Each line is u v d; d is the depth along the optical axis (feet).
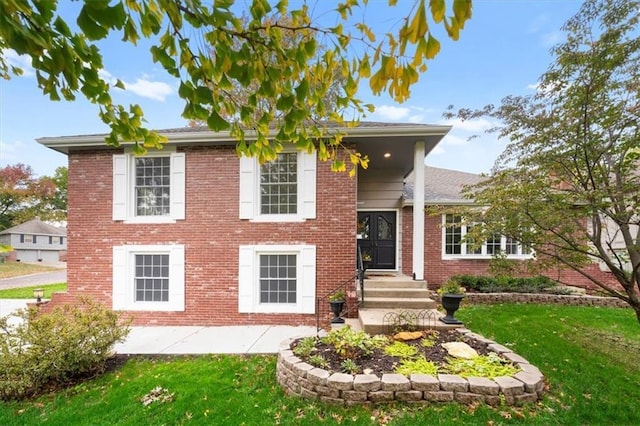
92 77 5.92
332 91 24.39
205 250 23.56
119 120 7.01
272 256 23.75
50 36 5.00
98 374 15.12
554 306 26.81
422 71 5.01
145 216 24.25
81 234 24.18
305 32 6.07
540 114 16.78
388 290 21.93
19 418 11.76
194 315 23.32
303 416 11.21
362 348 13.93
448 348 14.62
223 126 6.59
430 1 3.89
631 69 13.91
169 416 11.53
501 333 19.52
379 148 24.79
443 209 20.89
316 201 23.07
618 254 19.86
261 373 14.87
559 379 13.61
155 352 17.40
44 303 23.86
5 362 12.87
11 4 4.40
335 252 22.86
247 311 23.08
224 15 5.42
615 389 12.84
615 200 14.60
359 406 11.41
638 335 19.69
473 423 10.36
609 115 14.17
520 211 15.84
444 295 18.12
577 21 14.52
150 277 24.22
